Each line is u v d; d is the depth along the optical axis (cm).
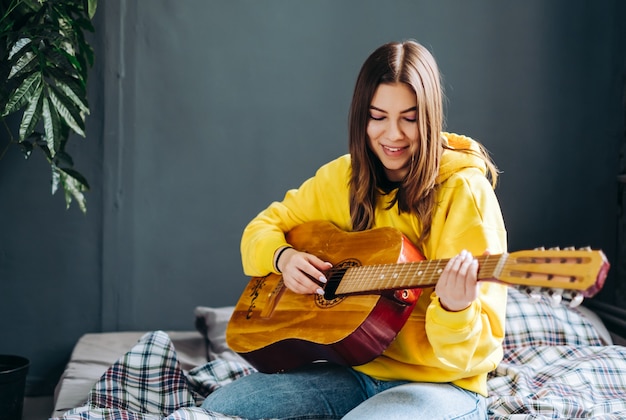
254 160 314
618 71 317
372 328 159
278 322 179
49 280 307
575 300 120
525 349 251
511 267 131
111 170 306
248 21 310
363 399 175
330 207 193
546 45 317
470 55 316
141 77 306
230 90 311
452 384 163
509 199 320
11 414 252
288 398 174
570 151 320
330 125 316
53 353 309
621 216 316
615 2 317
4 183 301
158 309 314
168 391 213
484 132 318
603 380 226
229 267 316
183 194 312
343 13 313
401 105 163
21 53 242
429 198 166
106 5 301
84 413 187
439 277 145
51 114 242
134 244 310
